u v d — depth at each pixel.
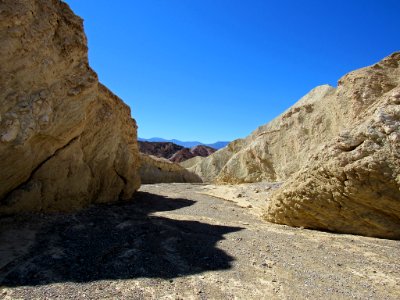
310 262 5.55
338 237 7.40
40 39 7.03
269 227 8.88
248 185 21.08
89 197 10.61
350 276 4.88
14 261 5.05
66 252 5.66
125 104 13.27
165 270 5.02
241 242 6.92
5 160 6.48
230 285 4.47
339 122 23.36
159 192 18.08
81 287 4.25
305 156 26.52
